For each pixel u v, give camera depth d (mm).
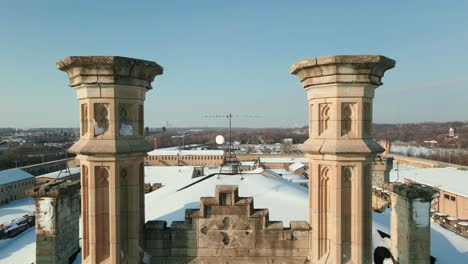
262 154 121188
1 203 63406
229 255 7422
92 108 6598
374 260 10117
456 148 143875
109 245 6742
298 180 54969
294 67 7227
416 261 8344
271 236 7391
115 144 6570
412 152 133625
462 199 43188
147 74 7094
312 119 7199
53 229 8117
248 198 7504
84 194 6848
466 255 15914
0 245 16500
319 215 7086
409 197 8367
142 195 7445
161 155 100625
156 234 7461
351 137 6703
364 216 6867
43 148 139250
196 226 7461
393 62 6895
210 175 19500
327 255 7000
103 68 6496
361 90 6699
